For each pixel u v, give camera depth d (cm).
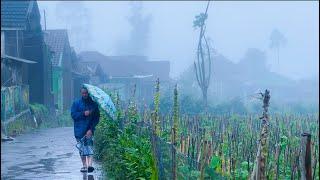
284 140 1049
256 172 525
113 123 1209
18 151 1505
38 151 1505
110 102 1112
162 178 711
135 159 860
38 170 1148
